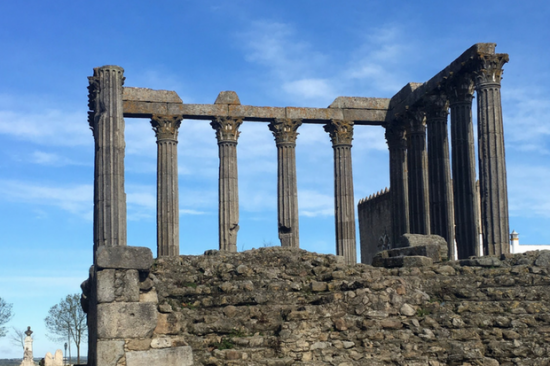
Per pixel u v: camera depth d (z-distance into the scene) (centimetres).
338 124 4438
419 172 4312
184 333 1919
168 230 4147
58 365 5794
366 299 1994
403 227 4503
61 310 7300
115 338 1811
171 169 4200
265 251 2350
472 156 3731
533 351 1936
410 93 4338
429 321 1973
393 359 1900
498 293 2106
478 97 3444
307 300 2072
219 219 4234
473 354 1905
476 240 3659
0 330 7488
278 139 4372
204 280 2194
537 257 2297
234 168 4284
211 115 4284
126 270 1853
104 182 3600
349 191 4403
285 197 4319
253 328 1969
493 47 3459
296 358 1886
